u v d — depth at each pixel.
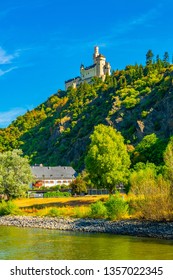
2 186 81.50
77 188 97.31
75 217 62.38
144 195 51.44
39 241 44.00
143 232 46.91
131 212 55.59
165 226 47.59
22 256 35.03
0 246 40.69
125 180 72.75
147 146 108.00
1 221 66.69
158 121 186.62
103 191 97.44
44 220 63.03
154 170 71.75
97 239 44.50
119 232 49.06
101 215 59.22
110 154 73.69
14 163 83.62
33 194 103.75
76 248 38.62
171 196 49.66
